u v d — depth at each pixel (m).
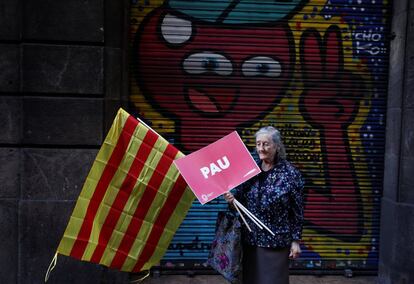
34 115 4.46
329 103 5.27
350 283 5.14
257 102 5.24
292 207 3.43
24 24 4.41
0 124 4.50
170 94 5.18
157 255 3.64
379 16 5.24
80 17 4.46
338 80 5.26
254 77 5.21
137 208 3.54
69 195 4.52
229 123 5.24
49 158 4.50
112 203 3.51
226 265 3.39
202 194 3.29
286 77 5.23
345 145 5.30
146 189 3.53
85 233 3.48
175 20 5.12
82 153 4.52
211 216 5.27
